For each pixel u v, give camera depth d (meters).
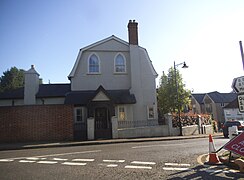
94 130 18.14
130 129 19.09
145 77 24.84
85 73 23.72
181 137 17.94
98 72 23.98
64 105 17.75
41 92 25.38
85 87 23.45
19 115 17.08
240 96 7.33
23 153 11.35
